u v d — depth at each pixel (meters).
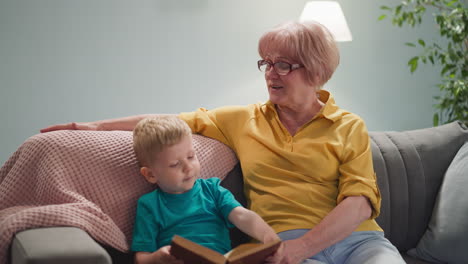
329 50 1.69
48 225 1.29
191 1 3.34
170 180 1.48
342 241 1.61
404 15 3.09
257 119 1.78
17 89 3.06
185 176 1.50
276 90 1.69
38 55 3.07
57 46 3.10
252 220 1.50
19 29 3.02
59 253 1.13
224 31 3.43
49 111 3.13
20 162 1.55
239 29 3.46
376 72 3.76
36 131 3.12
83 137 1.59
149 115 1.82
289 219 1.62
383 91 3.79
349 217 1.56
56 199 1.45
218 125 1.81
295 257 1.47
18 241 1.21
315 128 1.71
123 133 1.67
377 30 3.71
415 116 3.87
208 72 3.43
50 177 1.48
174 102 3.38
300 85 1.68
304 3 3.56
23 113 3.09
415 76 3.82
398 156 2.00
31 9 3.03
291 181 1.67
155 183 1.59
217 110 1.84
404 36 3.76
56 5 3.07
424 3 3.11
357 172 1.64
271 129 1.75
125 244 1.46
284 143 1.71
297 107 1.73
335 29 3.05
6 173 1.62
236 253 1.31
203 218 1.53
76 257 1.14
